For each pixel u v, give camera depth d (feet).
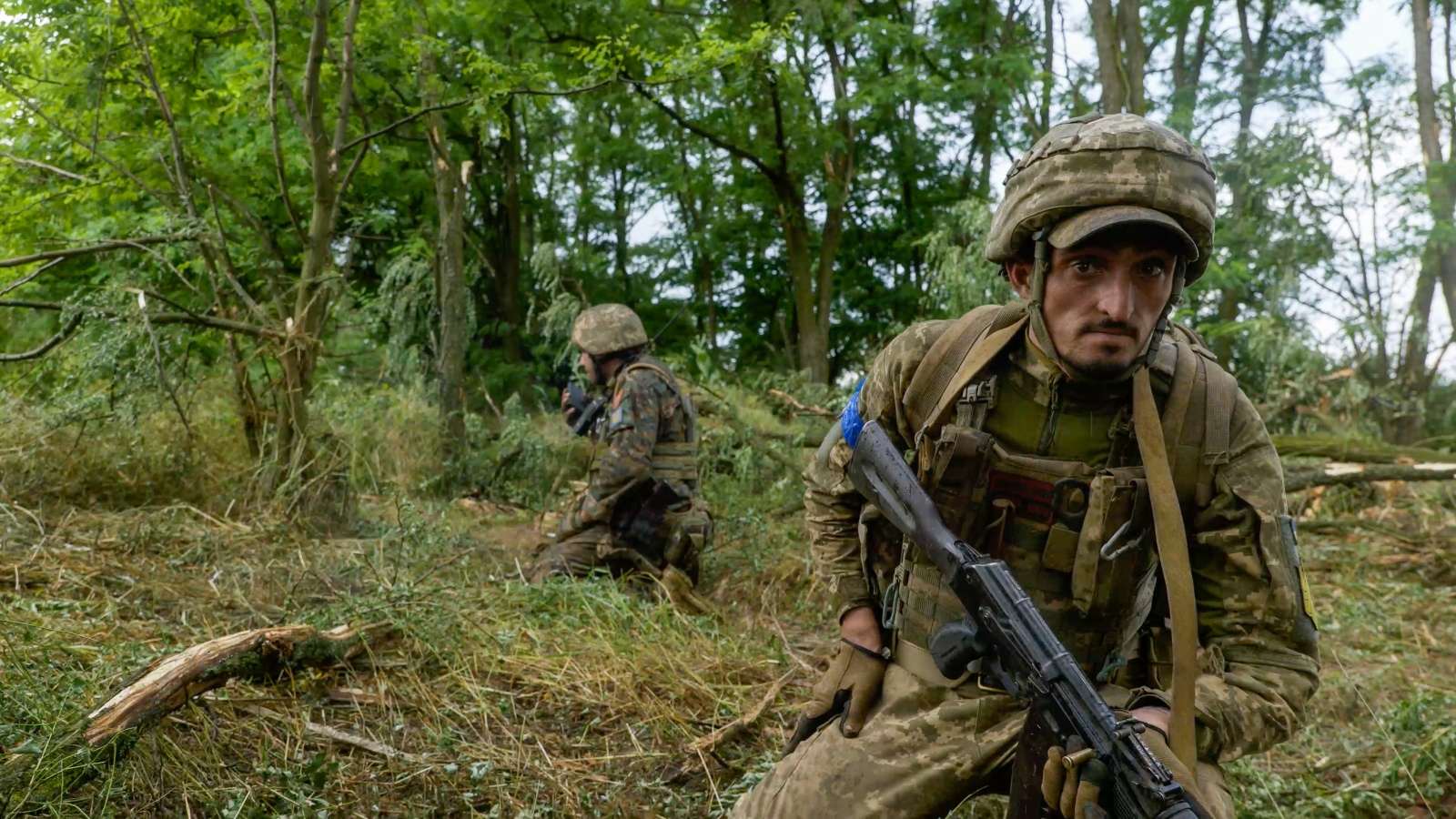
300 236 16.93
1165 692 5.71
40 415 15.71
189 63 20.38
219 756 8.24
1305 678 5.49
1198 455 5.48
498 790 8.59
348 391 22.16
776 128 42.22
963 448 5.66
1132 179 5.13
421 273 24.50
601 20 30.53
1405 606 16.15
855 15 43.32
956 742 5.86
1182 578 5.26
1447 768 9.88
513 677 10.73
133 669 8.63
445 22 27.68
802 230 46.80
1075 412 5.65
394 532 14.34
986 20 43.45
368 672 10.30
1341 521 20.17
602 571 14.48
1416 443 31.91
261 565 13.24
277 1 19.19
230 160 22.09
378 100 24.95
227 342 16.65
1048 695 5.07
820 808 5.97
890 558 6.33
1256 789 9.26
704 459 21.76
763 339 53.67
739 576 16.49
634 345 15.53
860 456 6.07
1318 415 25.80
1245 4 45.68
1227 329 28.09
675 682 10.93
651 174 48.80
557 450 23.58
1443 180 36.29
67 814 6.96
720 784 9.28
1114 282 5.20
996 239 5.69
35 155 19.79
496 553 16.85
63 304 14.94
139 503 15.39
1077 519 5.61
